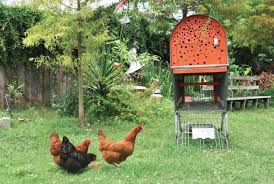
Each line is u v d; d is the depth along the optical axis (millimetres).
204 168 8477
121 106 13695
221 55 10492
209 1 18922
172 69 10367
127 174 8203
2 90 15289
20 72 15594
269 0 18172
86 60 12250
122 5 12430
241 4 18953
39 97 15961
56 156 8508
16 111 14938
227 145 10273
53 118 13742
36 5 11859
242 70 21766
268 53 23141
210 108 10758
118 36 19328
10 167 8758
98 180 7848
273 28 17984
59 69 15523
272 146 10516
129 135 8578
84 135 11602
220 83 10828
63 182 7797
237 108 16828
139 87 15953
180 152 9805
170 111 14516
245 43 19500
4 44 15008
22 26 15281
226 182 7777
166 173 8266
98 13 12266
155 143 10633
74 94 14188
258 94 19000
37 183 7781
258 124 13312
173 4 15797
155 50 21781
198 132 10453
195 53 10539
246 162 9000
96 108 13438
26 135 11180
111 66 13914
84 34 11883
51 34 11617
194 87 11836
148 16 19812
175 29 10586
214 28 10523
